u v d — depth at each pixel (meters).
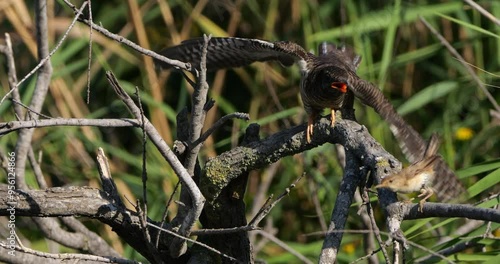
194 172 8.53
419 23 13.67
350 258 11.74
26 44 13.00
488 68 13.49
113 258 7.73
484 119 13.12
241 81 14.04
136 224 8.09
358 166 7.38
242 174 8.18
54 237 9.42
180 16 14.63
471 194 8.74
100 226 12.37
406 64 13.38
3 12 13.57
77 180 12.89
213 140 13.58
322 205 12.51
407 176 6.73
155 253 7.88
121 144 13.82
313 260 11.88
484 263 8.27
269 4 14.30
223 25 14.52
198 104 7.90
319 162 12.52
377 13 12.80
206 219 8.48
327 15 13.70
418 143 7.11
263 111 13.78
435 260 8.89
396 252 6.42
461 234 9.67
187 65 7.75
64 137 12.88
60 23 13.40
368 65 12.69
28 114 9.51
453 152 12.68
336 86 8.11
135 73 14.34
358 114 12.91
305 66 8.81
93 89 13.91
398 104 13.57
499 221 6.45
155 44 14.45
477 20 12.95
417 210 6.71
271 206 7.43
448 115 12.88
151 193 12.48
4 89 13.39
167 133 13.25
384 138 12.55
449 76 13.61
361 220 10.75
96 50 13.12
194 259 8.38
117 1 14.11
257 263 10.13
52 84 13.07
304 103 8.58
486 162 9.11
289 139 7.97
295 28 13.96
